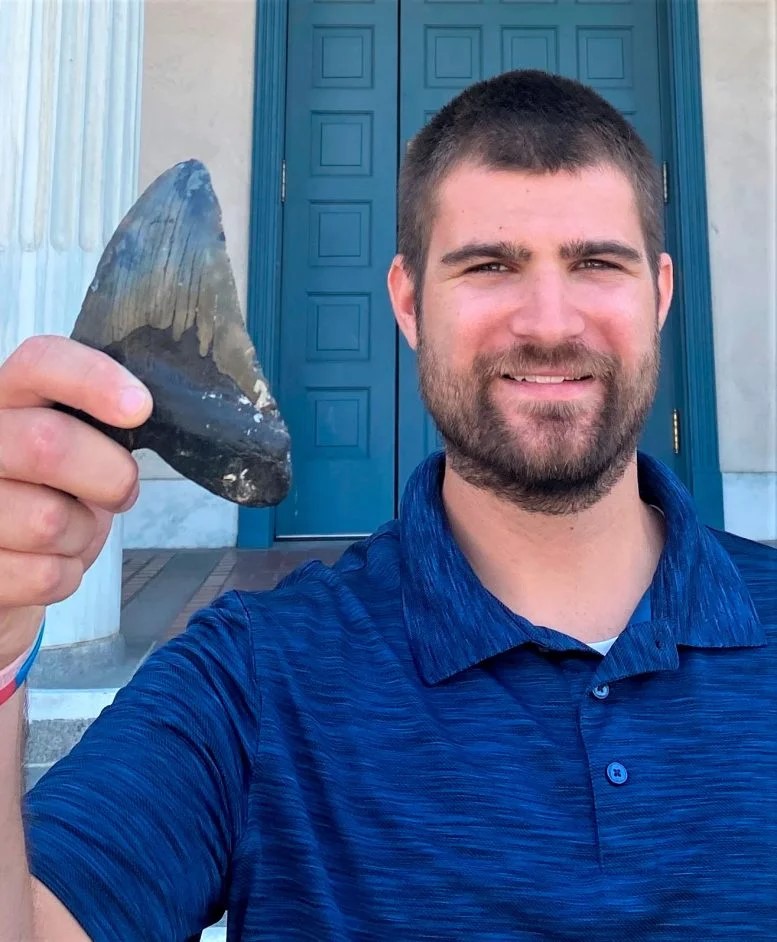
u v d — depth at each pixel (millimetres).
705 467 4152
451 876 676
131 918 619
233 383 509
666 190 4340
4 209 1949
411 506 1015
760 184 4297
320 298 4258
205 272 515
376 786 722
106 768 687
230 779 734
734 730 763
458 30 4340
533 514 940
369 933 667
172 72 4152
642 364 960
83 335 511
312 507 4176
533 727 767
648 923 664
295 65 4293
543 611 953
